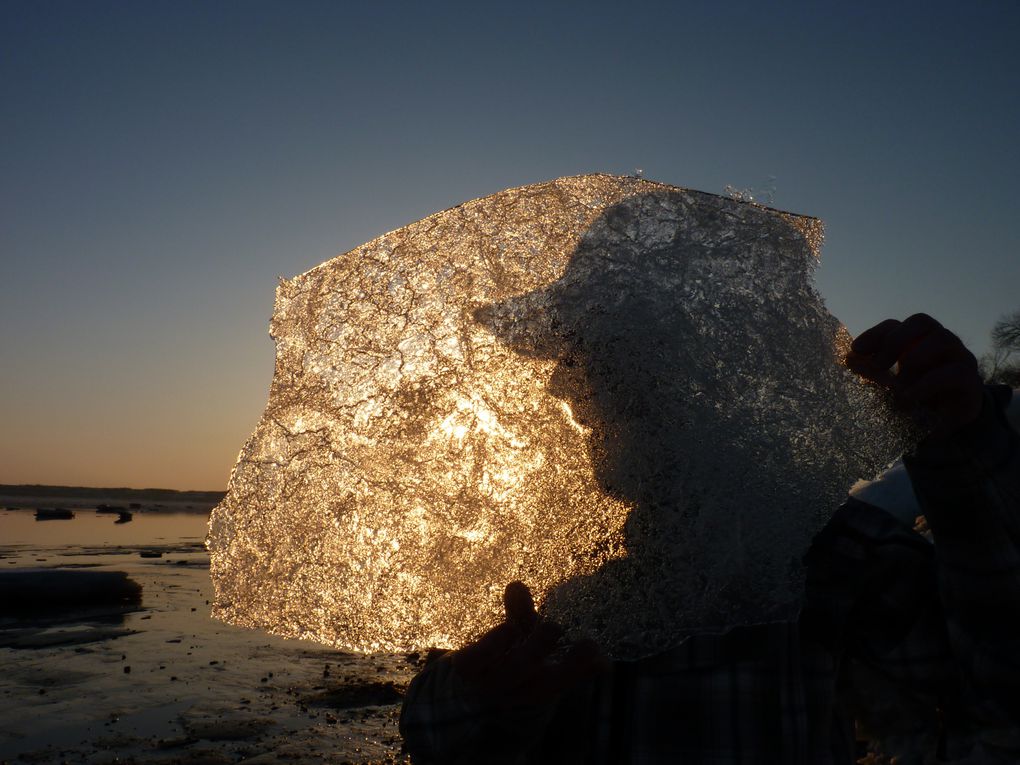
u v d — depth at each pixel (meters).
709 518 0.78
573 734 0.89
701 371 0.80
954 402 0.72
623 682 0.90
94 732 3.65
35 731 3.66
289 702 4.27
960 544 0.77
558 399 0.83
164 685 4.64
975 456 0.73
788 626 0.88
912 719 0.96
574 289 0.85
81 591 8.26
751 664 0.87
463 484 0.85
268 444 0.91
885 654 0.88
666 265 0.84
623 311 0.83
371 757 3.29
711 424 0.79
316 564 0.87
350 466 0.88
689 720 0.87
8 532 23.97
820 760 0.85
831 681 0.87
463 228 0.90
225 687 4.61
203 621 7.35
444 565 0.85
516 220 0.89
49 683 4.69
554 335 0.85
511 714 0.83
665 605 0.78
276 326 0.94
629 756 0.86
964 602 0.78
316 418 0.90
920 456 0.75
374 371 0.89
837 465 0.80
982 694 0.80
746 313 0.83
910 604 0.87
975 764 0.82
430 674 0.92
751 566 0.78
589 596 0.80
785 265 0.85
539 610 0.81
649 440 0.80
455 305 0.89
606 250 0.86
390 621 0.85
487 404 0.86
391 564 0.86
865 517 0.91
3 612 7.84
